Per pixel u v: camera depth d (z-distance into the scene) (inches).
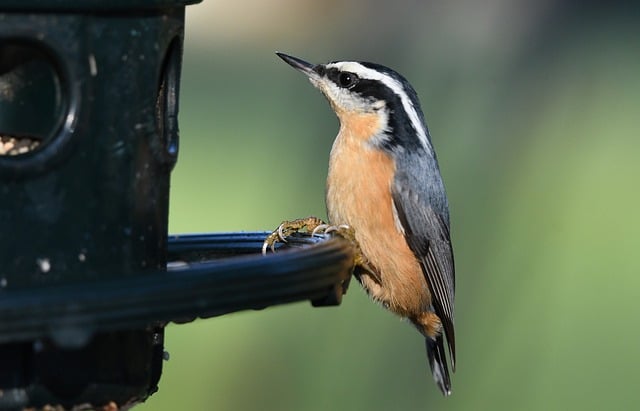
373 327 537.6
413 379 532.7
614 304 760.3
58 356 260.2
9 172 250.8
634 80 952.3
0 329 209.5
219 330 667.4
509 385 557.6
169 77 283.4
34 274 255.8
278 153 763.4
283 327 572.4
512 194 545.6
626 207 872.3
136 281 225.0
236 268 235.5
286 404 549.0
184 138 908.6
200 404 611.2
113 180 263.9
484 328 537.6
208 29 1079.6
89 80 258.2
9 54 258.5
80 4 253.6
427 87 576.7
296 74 903.1
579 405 638.5
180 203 818.8
